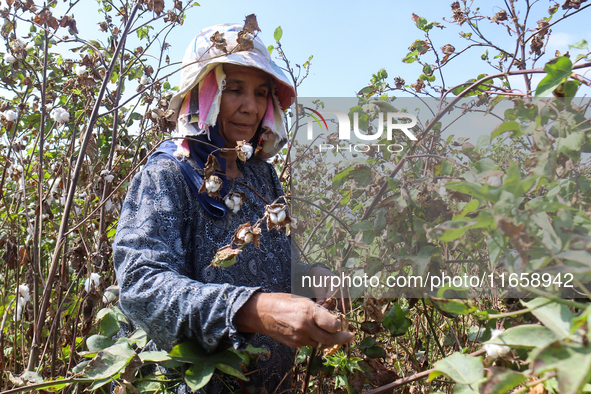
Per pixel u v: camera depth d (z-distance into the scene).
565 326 0.57
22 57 2.02
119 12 2.19
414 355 1.31
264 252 1.31
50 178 2.18
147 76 2.40
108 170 1.97
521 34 1.65
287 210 0.96
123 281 1.05
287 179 1.85
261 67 1.34
